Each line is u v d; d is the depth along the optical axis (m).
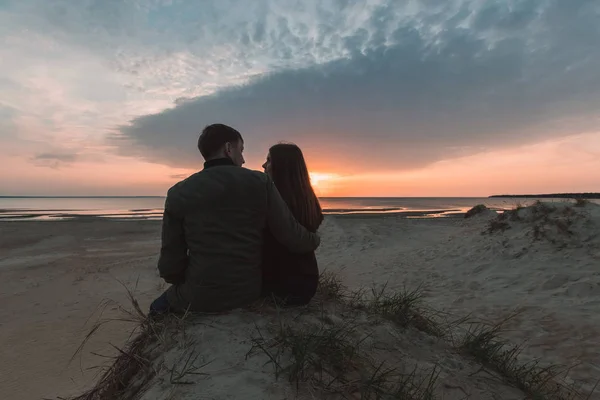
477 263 7.17
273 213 2.00
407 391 1.71
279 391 1.47
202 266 1.90
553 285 5.41
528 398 2.06
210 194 1.88
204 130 2.17
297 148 2.35
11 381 3.13
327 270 7.56
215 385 1.46
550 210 8.17
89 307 5.18
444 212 33.22
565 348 3.30
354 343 2.05
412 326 2.62
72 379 3.15
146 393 1.50
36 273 7.53
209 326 1.87
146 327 2.01
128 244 11.86
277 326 1.96
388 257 8.88
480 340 2.56
